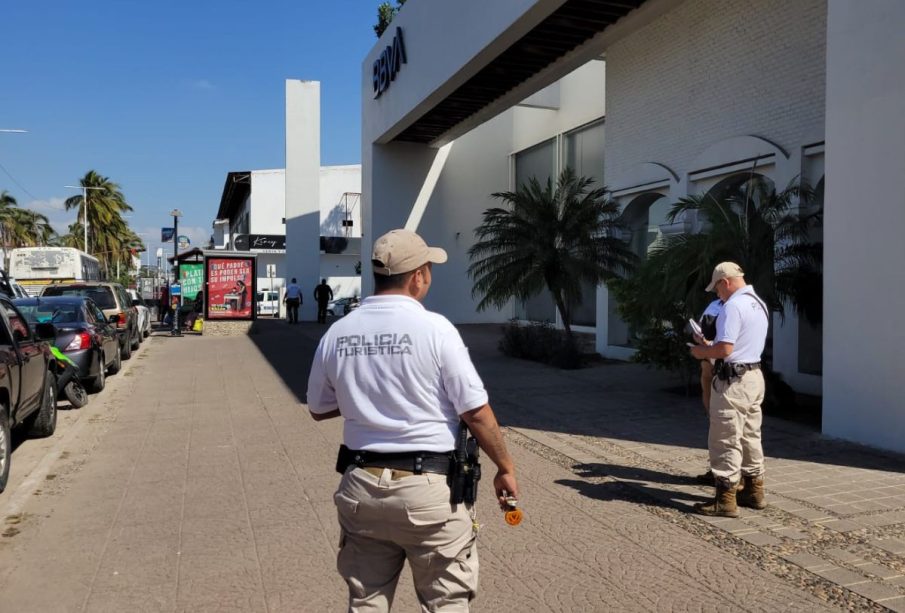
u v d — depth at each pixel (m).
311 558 4.67
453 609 2.67
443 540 2.61
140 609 3.99
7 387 6.36
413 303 2.71
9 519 5.50
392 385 2.59
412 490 2.53
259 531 5.17
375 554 2.70
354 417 2.64
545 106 21.98
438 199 24.56
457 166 24.91
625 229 14.69
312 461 7.12
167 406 10.45
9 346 6.81
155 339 21.89
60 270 28.23
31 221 72.62
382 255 2.74
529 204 14.14
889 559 4.50
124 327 16.03
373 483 2.56
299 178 29.36
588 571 4.40
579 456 7.12
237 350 18.42
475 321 25.62
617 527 5.13
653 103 13.66
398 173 23.89
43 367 8.05
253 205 50.41
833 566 4.40
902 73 6.76
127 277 81.62
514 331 15.69
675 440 7.78
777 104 10.85
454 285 25.23
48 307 11.56
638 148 14.14
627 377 12.35
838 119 7.41
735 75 11.66
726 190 10.04
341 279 49.66
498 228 14.28
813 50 10.24
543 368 13.69
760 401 5.38
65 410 10.20
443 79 16.42
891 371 6.95
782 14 10.75
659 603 3.97
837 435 7.55
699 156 12.39
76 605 4.05
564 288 13.91
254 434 8.42
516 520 2.75
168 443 8.05
